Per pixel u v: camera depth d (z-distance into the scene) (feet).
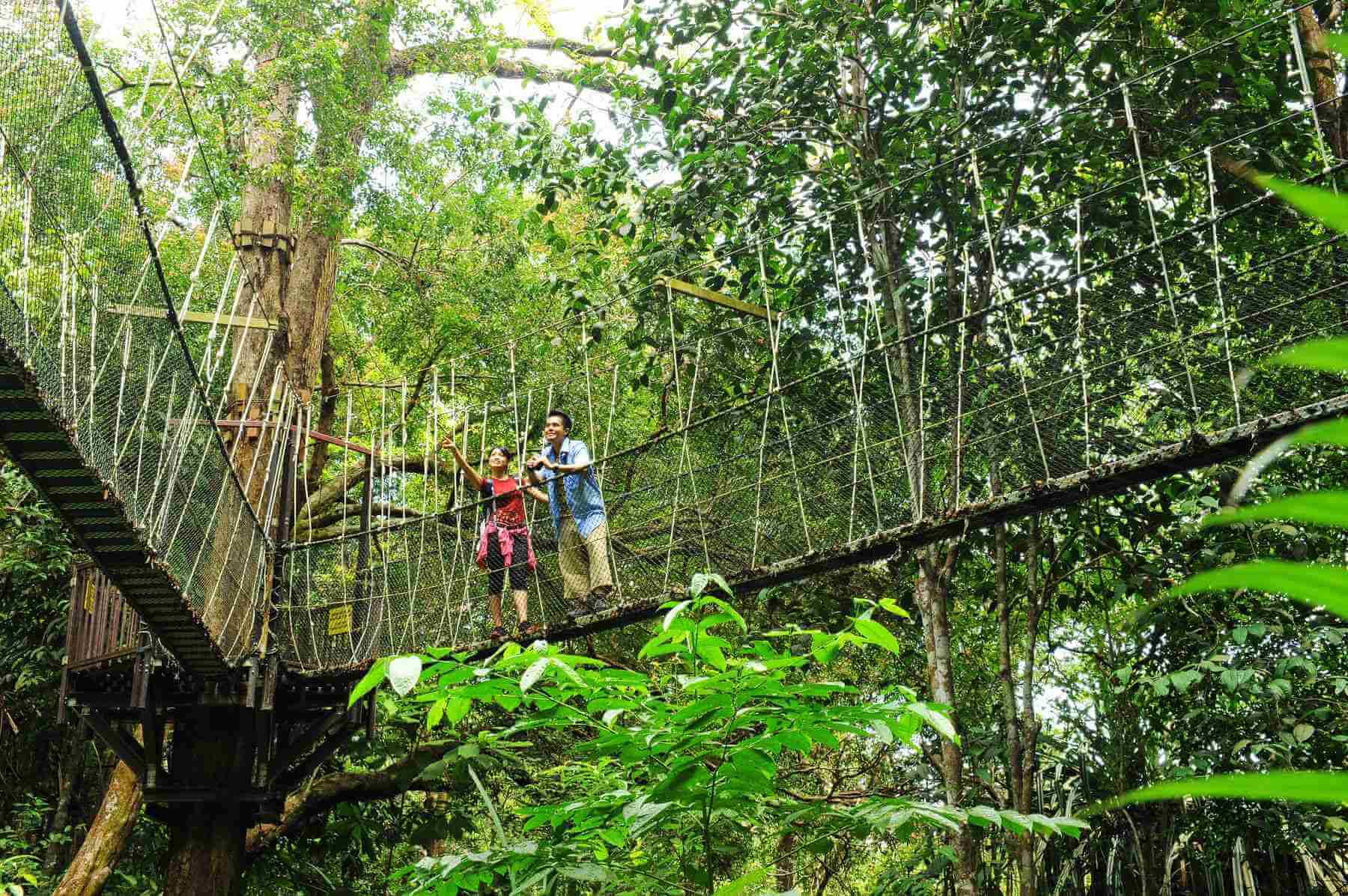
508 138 48.49
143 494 21.72
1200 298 20.42
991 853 29.17
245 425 33.96
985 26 28.81
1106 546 28.17
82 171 17.03
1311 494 1.41
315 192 41.45
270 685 29.55
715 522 24.77
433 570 29.40
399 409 51.83
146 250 20.04
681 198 31.73
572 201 51.24
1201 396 19.48
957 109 29.30
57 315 16.83
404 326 48.78
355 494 53.31
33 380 16.24
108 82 38.78
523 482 28.27
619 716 8.15
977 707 32.71
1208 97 28.78
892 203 29.73
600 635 37.09
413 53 49.03
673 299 31.89
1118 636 27.89
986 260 29.04
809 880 34.73
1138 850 26.50
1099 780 28.07
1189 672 23.44
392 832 39.04
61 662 36.29
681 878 10.03
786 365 30.81
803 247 31.50
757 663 7.18
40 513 36.76
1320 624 24.27
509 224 51.67
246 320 32.65
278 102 43.91
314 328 43.65
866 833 8.82
